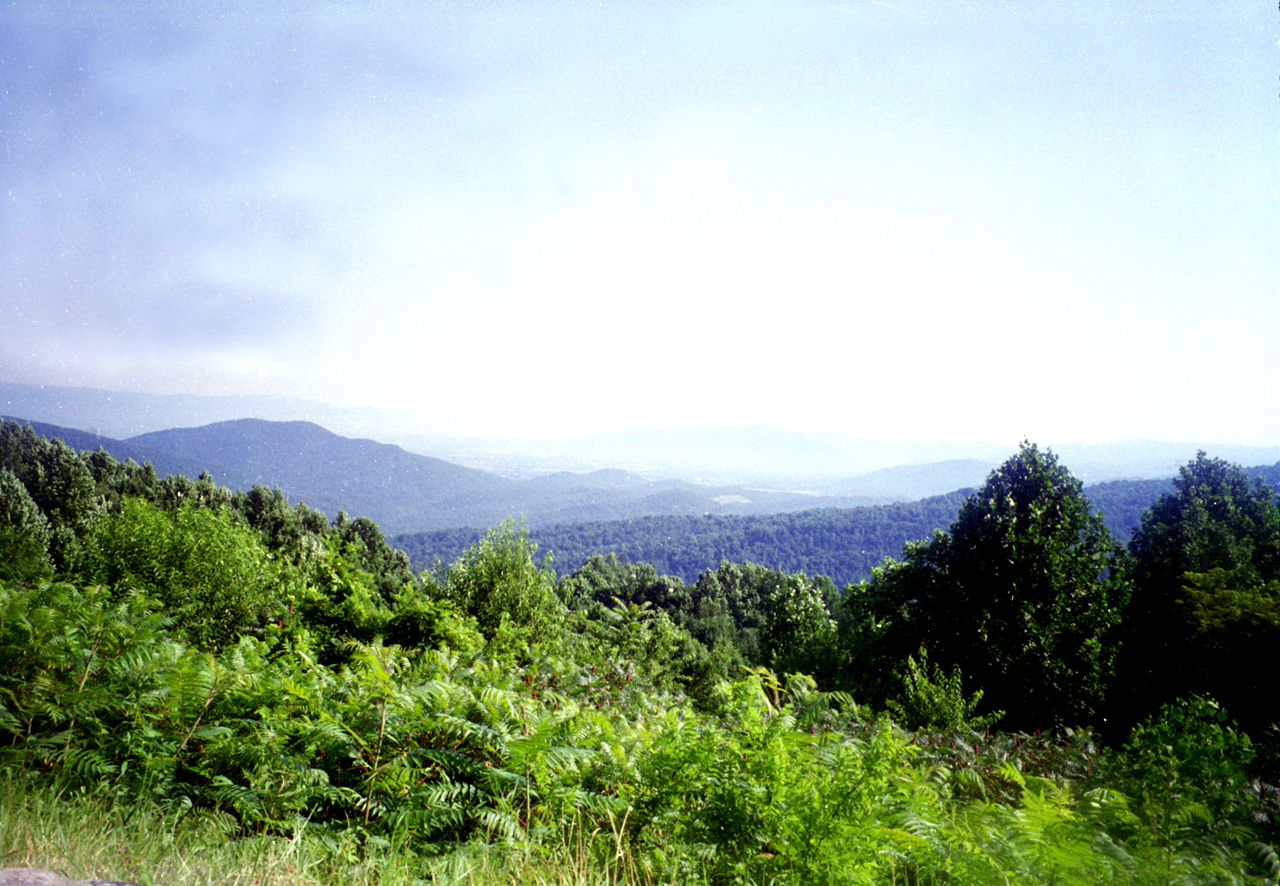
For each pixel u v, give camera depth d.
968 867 3.28
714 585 92.00
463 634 8.66
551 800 3.80
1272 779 5.63
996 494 20.50
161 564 9.43
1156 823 4.39
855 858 3.36
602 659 9.04
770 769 3.79
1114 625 19.09
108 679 4.01
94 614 4.69
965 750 6.80
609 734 4.63
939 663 18.75
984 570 19.23
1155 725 5.95
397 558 71.56
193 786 3.40
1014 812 3.89
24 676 3.75
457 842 3.52
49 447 65.19
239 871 2.62
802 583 36.81
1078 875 3.23
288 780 3.46
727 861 3.53
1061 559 18.42
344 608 8.82
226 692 4.06
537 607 11.93
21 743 3.44
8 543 11.05
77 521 48.12
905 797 3.84
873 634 22.53
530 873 3.10
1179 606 17.89
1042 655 17.53
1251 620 14.27
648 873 3.36
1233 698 13.76
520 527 12.30
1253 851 3.88
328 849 3.08
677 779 3.96
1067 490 19.75
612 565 108.81
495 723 4.27
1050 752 7.36
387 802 3.58
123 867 2.44
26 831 2.48
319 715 4.04
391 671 5.45
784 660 22.38
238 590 9.47
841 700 6.19
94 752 3.37
